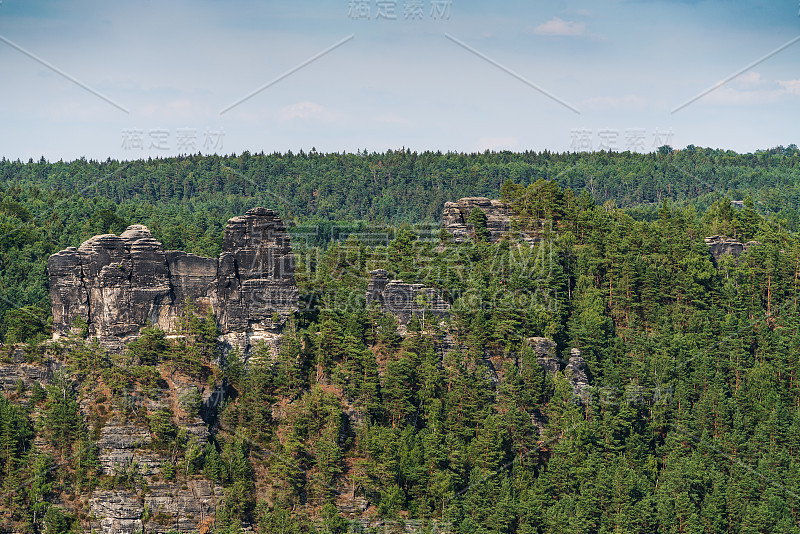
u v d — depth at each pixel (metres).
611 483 175.38
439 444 173.62
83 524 165.38
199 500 166.75
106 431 170.25
